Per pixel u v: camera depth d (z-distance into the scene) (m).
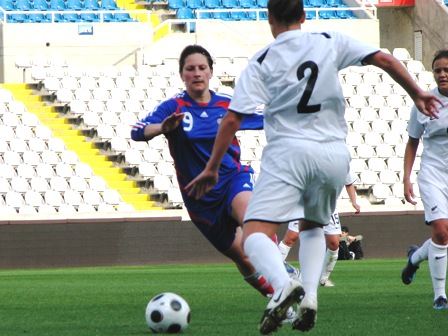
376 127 78.88
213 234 21.41
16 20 83.81
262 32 83.88
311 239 17.27
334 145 16.56
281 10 16.64
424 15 89.50
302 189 16.56
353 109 79.56
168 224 61.75
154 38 86.19
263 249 16.14
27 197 67.19
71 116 75.69
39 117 75.00
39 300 29.61
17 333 19.73
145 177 71.88
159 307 19.14
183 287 36.00
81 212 64.62
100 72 77.81
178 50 81.38
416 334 18.75
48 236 59.62
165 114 21.58
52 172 69.56
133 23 81.38
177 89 78.44
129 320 22.39
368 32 84.69
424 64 89.81
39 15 84.56
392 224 65.00
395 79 16.42
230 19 88.06
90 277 45.06
